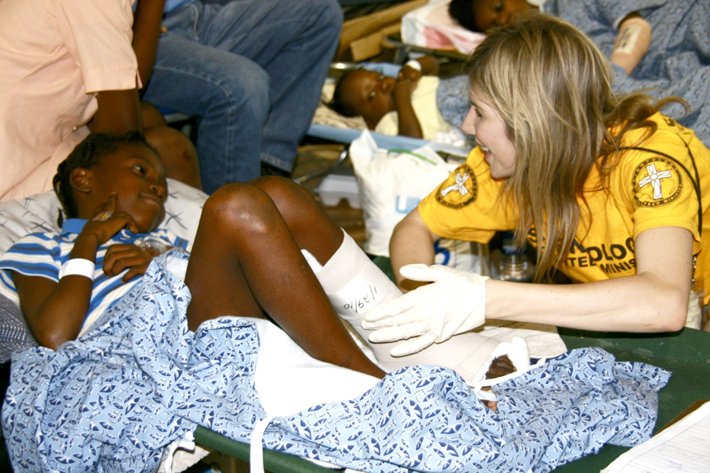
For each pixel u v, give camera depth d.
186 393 1.25
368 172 2.48
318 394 1.25
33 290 1.60
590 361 1.36
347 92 3.22
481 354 1.44
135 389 1.27
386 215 2.46
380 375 1.36
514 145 1.41
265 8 2.72
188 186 2.09
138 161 1.81
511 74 1.36
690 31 2.65
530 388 1.34
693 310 1.71
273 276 1.30
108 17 1.92
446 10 3.60
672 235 1.35
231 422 1.21
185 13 2.73
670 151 1.40
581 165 1.41
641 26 2.72
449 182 1.75
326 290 1.46
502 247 2.49
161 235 1.87
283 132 2.87
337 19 2.79
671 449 1.16
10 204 1.89
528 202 1.50
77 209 1.83
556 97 1.35
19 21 1.95
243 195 1.28
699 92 2.45
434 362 1.44
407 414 1.14
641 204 1.38
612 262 1.58
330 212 3.15
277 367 1.28
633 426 1.25
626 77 2.61
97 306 1.60
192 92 2.45
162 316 1.32
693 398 1.37
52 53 1.97
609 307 1.31
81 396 1.28
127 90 1.98
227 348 1.31
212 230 1.29
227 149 2.50
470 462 1.10
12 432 1.28
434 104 3.06
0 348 1.61
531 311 1.36
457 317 1.38
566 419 1.24
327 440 1.16
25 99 1.98
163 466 1.29
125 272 1.66
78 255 1.59
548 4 3.26
